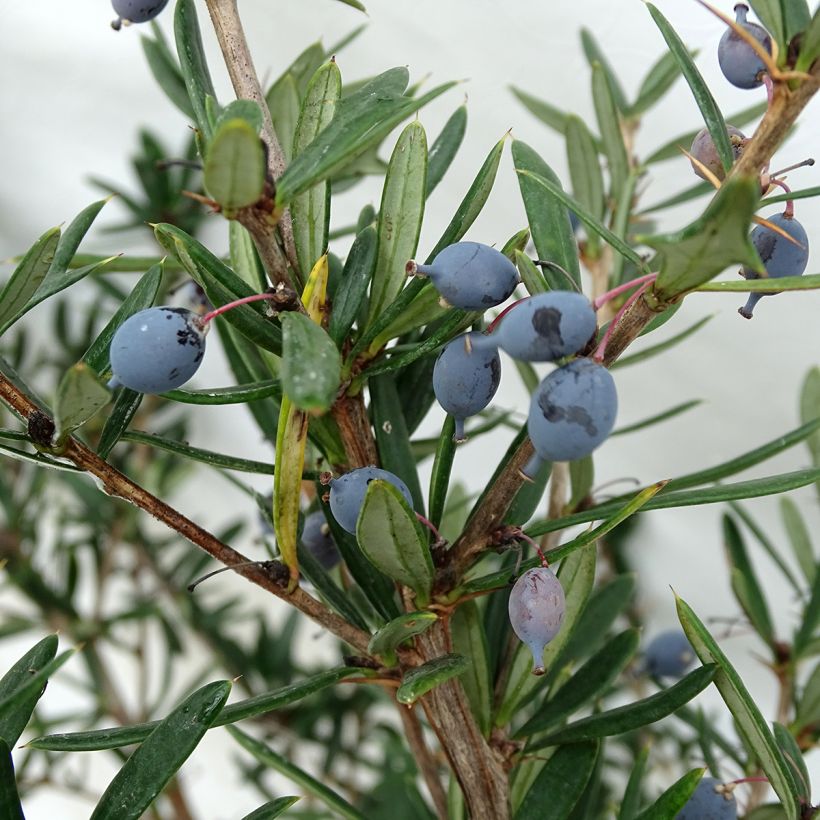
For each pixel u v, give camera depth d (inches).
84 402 5.7
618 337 5.8
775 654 8.6
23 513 11.6
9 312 6.2
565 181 11.9
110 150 14.5
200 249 6.1
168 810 11.5
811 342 11.6
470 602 6.9
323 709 11.7
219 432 14.8
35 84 13.9
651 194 11.4
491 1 11.0
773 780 6.4
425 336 6.8
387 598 6.8
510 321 5.5
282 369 5.3
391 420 6.9
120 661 15.5
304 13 11.6
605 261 8.7
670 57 9.2
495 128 11.6
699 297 11.6
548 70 11.3
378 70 11.9
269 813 6.3
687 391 12.6
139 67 13.8
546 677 7.2
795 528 9.3
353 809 7.2
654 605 12.8
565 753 6.8
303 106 6.4
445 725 6.5
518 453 6.2
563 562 7.1
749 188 5.0
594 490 8.0
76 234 6.7
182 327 5.7
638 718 6.5
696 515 12.9
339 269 6.9
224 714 6.1
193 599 12.0
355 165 8.6
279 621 15.5
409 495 6.2
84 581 15.6
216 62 12.4
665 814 6.1
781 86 5.5
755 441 12.7
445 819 7.7
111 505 12.0
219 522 15.6
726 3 9.5
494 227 12.4
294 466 6.0
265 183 5.7
